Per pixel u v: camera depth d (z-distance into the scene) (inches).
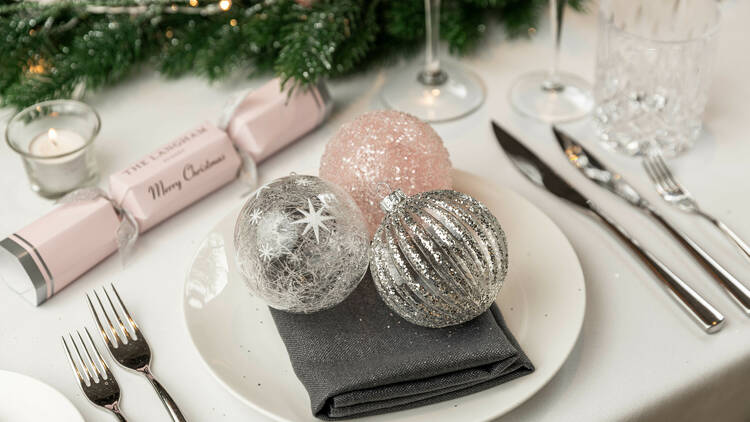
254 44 33.2
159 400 24.8
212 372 24.2
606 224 28.0
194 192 29.1
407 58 35.3
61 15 34.5
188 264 26.7
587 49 35.2
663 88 29.4
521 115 32.5
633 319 25.8
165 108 33.4
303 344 24.3
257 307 26.1
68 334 26.4
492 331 23.9
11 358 25.9
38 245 26.5
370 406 23.0
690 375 24.5
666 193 28.9
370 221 26.5
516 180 30.0
